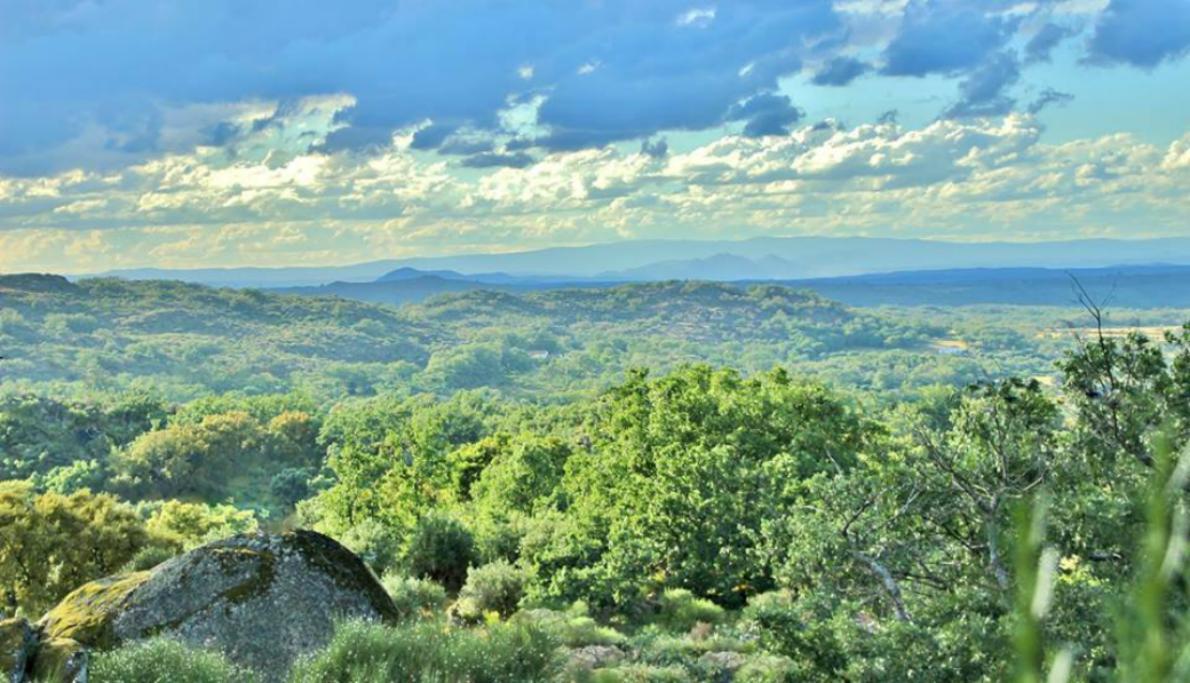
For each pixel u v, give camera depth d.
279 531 15.03
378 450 60.06
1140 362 12.28
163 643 10.31
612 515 37.09
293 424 174.75
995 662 9.55
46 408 172.75
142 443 154.88
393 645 11.11
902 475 13.77
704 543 33.66
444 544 35.84
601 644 20.05
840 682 11.38
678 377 43.97
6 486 37.75
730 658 18.08
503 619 26.52
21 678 10.25
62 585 35.84
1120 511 9.85
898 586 12.90
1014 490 12.14
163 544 38.88
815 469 35.59
